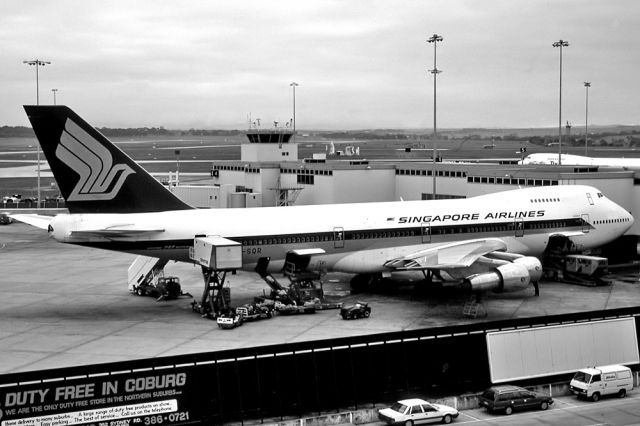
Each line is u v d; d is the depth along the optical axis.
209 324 45.81
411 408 30.83
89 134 45.94
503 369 35.06
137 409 29.55
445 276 53.75
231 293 55.31
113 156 46.72
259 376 31.56
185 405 30.31
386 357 33.72
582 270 58.03
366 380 33.34
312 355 32.44
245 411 31.34
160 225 47.62
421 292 55.78
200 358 30.88
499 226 57.25
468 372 35.00
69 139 45.59
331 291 56.16
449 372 34.69
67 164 45.84
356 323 45.94
